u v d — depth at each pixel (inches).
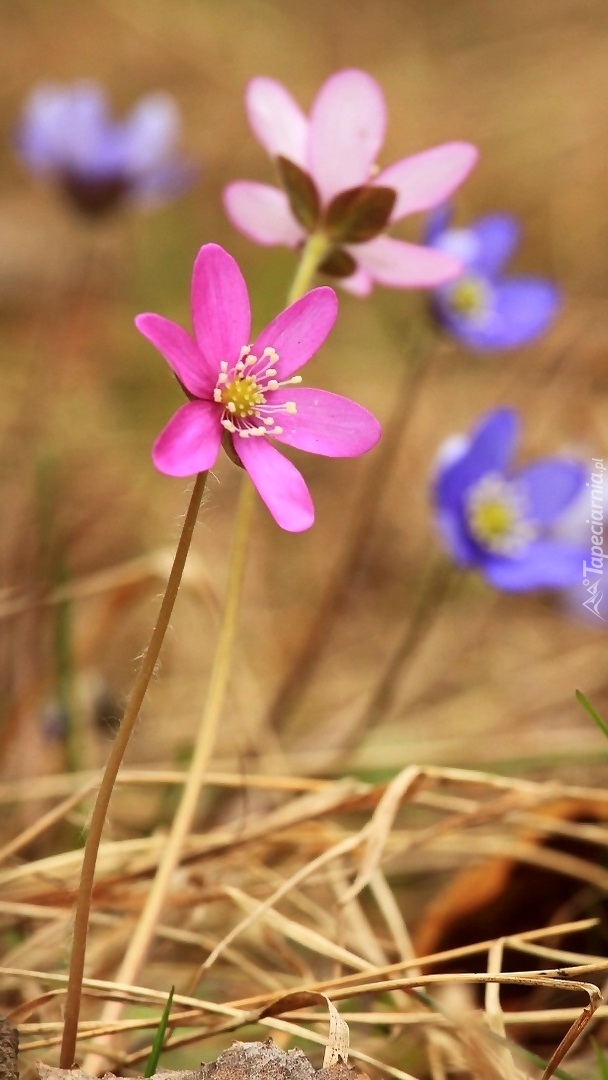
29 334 26.5
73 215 21.5
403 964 15.5
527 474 18.0
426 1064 15.6
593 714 15.7
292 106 16.4
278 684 19.9
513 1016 15.3
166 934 16.0
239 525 16.3
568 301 27.4
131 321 27.4
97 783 16.3
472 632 20.5
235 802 17.8
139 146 20.9
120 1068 15.3
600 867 16.5
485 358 26.6
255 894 16.6
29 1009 15.2
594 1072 15.6
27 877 16.4
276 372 14.7
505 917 16.3
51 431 23.0
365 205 16.1
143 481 22.5
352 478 23.8
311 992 15.1
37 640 18.2
